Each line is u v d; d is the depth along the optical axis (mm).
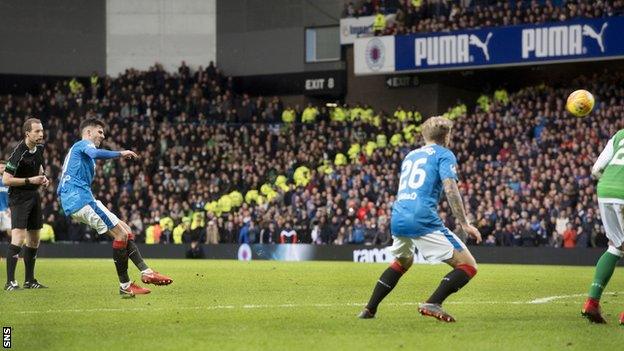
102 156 17438
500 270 30953
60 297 18109
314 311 15484
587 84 52438
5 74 65562
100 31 67625
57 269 30062
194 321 13969
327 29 63094
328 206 45969
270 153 55031
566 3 51750
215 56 67125
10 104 59312
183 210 49656
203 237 47156
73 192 17984
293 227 45812
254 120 60156
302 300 17672
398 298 18188
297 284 22453
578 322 14086
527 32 51562
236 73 66500
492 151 48500
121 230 18125
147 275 18141
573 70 59062
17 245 20391
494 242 41406
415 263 39094
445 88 59250
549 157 45406
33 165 20406
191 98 60625
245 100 60812
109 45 67688
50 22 66562
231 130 57219
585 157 43750
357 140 54031
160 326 13320
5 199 28969
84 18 67375
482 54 52844
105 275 26234
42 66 66438
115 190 51875
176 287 21188
